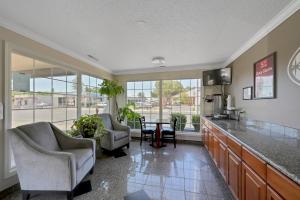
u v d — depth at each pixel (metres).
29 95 2.48
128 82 5.15
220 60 3.85
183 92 4.67
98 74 4.32
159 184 2.29
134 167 2.85
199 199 1.95
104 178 2.46
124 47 2.97
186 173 2.62
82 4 1.69
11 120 2.15
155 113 4.91
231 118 3.39
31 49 2.41
